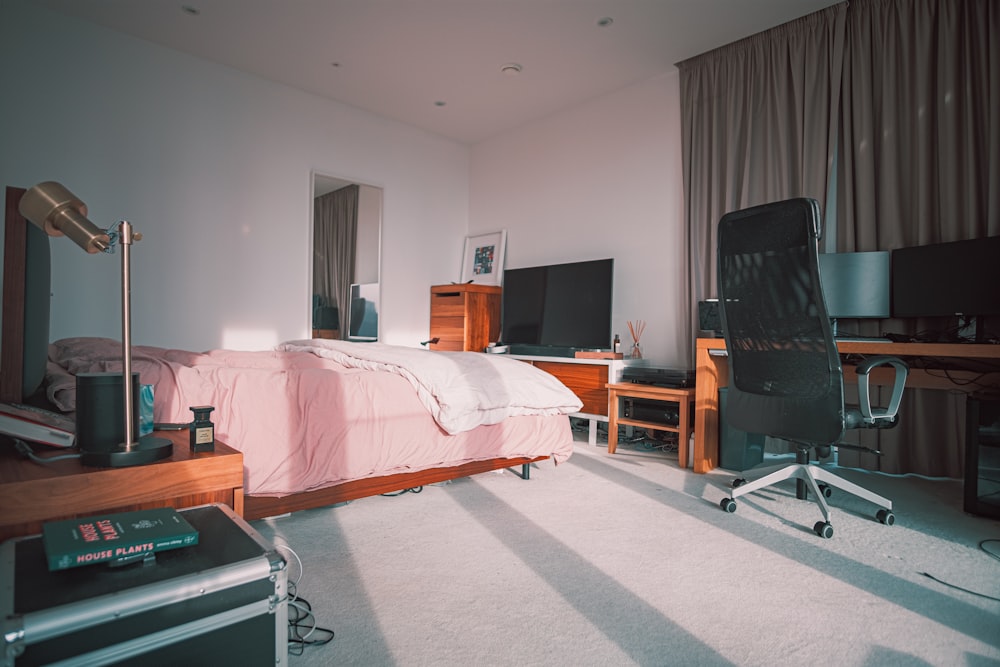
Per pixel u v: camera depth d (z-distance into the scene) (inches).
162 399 65.0
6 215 45.0
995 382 102.9
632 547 75.0
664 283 158.6
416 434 82.1
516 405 96.3
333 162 179.5
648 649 50.9
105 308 137.0
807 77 129.4
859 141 122.0
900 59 118.4
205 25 136.3
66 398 55.2
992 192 105.4
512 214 202.7
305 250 173.0
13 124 125.9
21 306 45.6
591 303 161.6
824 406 79.6
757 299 86.1
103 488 38.4
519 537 77.9
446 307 197.3
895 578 66.6
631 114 167.9
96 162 136.4
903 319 116.9
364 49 147.2
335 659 48.3
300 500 72.3
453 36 140.4
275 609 36.8
